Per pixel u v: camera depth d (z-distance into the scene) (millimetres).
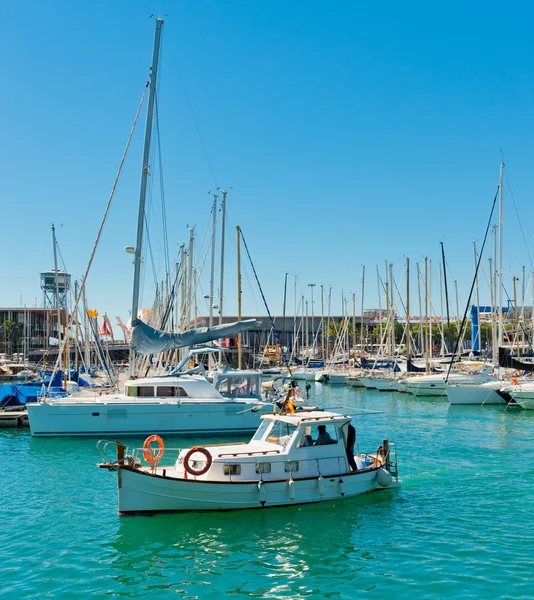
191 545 17016
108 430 33438
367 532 17969
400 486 22812
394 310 83250
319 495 20047
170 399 34156
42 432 33312
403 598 13852
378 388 68500
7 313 148750
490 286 69875
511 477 24672
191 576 15141
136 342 32219
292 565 15711
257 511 19266
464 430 38406
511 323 81062
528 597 13781
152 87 34656
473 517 19359
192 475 19719
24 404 43188
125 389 34969
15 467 27031
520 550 16547
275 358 96000
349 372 79625
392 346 80062
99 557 16359
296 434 20125
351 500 20703
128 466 18812
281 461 19828
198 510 18953
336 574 15141
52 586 14695
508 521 18984
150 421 33656
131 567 15703
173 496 18797
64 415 33375
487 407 51250
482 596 13867
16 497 22172
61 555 16531
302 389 71375
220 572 15367
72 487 23547
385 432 37719
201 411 33938
